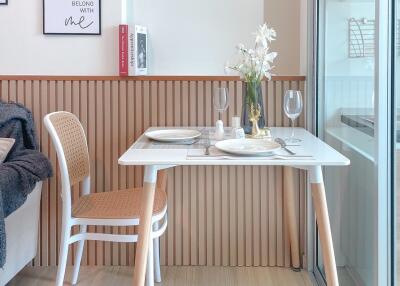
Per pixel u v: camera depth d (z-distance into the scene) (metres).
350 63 2.03
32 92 2.55
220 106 2.16
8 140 2.16
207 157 1.66
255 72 2.11
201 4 2.86
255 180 2.61
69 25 2.56
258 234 2.63
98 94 2.56
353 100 2.00
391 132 1.64
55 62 2.58
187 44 2.87
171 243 2.64
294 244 2.55
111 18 2.57
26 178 2.02
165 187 2.54
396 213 1.66
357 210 2.00
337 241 2.33
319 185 1.65
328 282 1.69
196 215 2.63
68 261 2.61
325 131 2.46
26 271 2.53
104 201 2.20
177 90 2.57
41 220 2.59
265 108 2.58
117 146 2.58
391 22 1.61
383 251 1.67
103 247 2.63
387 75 1.62
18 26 2.56
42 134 2.56
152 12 2.86
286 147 1.85
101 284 2.38
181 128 2.45
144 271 1.75
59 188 2.58
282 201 2.61
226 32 2.87
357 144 1.97
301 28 2.71
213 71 2.88
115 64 2.59
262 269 2.60
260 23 2.86
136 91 2.56
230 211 2.62
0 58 2.58
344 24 2.10
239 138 2.02
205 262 2.64
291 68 2.90
